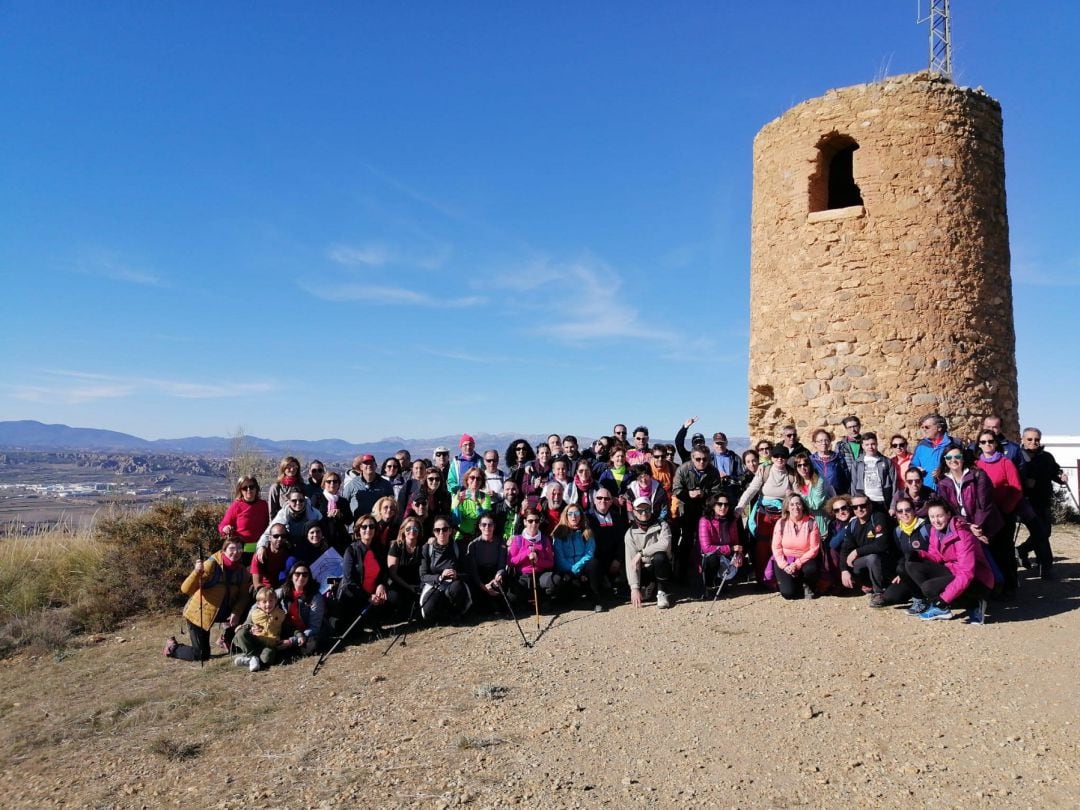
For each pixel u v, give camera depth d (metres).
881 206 12.20
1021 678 5.84
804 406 12.59
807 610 7.91
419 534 8.65
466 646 7.55
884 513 8.16
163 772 5.24
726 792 4.46
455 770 4.87
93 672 8.04
